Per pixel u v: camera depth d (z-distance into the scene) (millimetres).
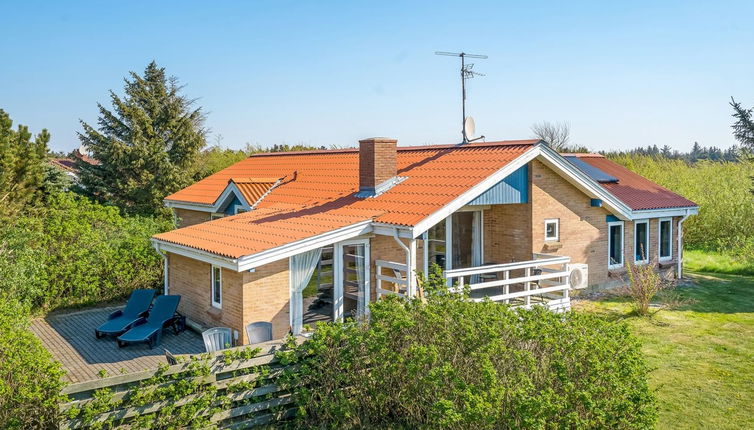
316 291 15492
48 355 9914
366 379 10672
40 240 18875
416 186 17484
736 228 30500
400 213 15500
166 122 40375
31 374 9391
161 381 9656
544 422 8594
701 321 17797
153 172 38000
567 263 17984
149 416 9398
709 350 15102
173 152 39625
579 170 19156
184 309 17250
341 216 16141
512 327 10086
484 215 19781
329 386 10781
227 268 14586
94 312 18547
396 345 10555
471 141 21062
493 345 9484
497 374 9422
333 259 15422
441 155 19906
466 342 9914
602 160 28188
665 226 24344
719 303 20062
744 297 20922
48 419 9297
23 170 21859
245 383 10312
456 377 9219
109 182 38000
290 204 19531
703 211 31422
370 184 18062
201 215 25500
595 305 19547
